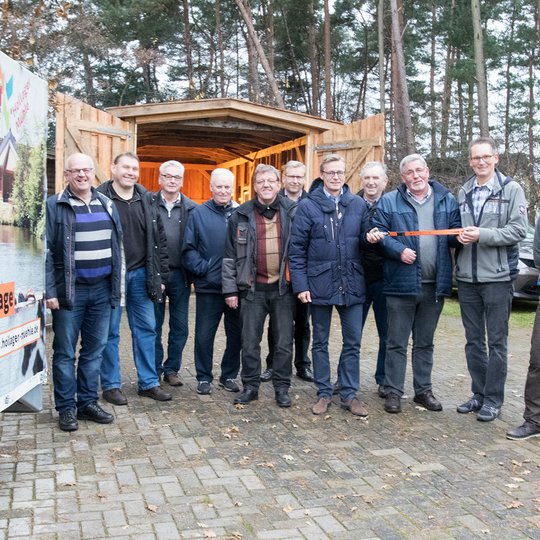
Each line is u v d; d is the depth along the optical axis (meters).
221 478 3.62
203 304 5.31
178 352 5.59
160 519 3.11
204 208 5.30
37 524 3.04
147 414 4.77
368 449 4.11
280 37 27.11
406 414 4.85
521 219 4.49
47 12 9.59
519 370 6.37
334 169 4.76
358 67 30.22
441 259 4.75
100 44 15.87
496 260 4.59
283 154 12.52
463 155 18.97
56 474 3.62
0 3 8.32
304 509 3.25
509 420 4.73
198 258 5.26
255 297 4.99
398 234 4.68
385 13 26.12
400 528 3.06
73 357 4.46
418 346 5.01
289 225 4.93
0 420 4.56
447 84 26.23
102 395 5.18
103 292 4.53
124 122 9.80
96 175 9.21
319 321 4.88
